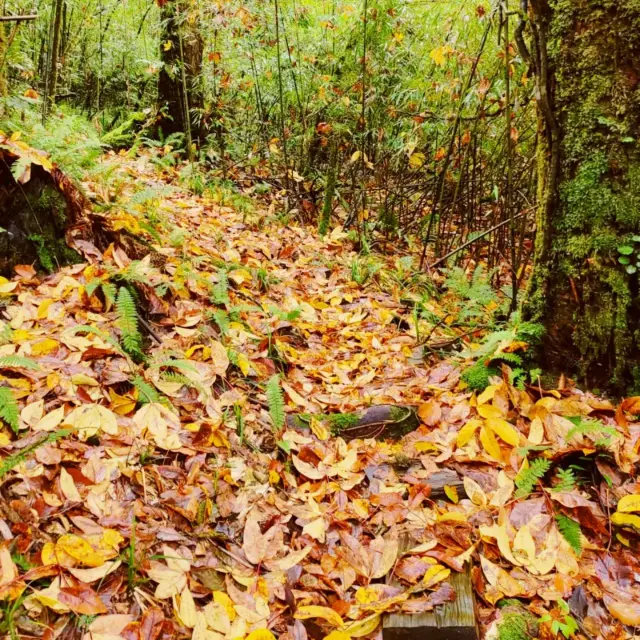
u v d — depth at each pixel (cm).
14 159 291
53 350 253
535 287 289
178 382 265
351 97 602
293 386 310
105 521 197
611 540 215
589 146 263
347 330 378
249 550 208
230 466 241
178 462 236
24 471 198
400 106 603
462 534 215
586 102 262
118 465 217
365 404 295
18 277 291
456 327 391
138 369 264
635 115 253
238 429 258
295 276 449
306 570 207
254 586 196
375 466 255
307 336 364
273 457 257
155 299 312
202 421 253
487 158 567
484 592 198
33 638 159
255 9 603
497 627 183
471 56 488
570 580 201
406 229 605
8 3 555
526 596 196
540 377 280
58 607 166
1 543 175
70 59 856
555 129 272
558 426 248
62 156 333
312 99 642
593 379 272
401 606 188
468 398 284
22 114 386
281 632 185
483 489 237
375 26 567
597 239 264
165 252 363
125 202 384
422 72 586
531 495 229
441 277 488
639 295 259
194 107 724
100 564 181
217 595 189
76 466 210
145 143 697
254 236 502
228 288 367
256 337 326
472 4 491
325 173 662
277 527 219
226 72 683
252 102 723
